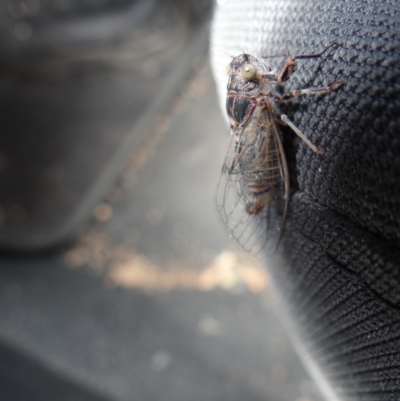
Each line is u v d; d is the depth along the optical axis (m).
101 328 0.21
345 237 0.06
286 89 0.07
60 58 0.33
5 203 0.28
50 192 0.28
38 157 0.29
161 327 0.21
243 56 0.08
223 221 0.09
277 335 0.20
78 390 0.17
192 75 0.31
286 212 0.07
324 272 0.06
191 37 0.32
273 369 0.19
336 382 0.08
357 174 0.06
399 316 0.06
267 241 0.08
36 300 0.23
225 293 0.23
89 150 0.29
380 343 0.06
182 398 0.18
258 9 0.08
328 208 0.06
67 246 0.26
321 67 0.06
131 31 0.33
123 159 0.28
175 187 0.27
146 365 0.19
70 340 0.20
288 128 0.07
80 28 0.33
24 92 0.32
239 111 0.08
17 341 0.19
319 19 0.06
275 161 0.07
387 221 0.05
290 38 0.07
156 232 0.26
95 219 0.27
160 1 0.33
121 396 0.18
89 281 0.24
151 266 0.25
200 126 0.29
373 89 0.05
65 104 0.31
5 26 0.33
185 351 0.20
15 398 0.16
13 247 0.26
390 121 0.05
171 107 0.30
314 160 0.06
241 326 0.21
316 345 0.08
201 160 0.28
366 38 0.06
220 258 0.24
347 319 0.06
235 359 0.20
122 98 0.31
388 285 0.05
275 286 0.09
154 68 0.32
